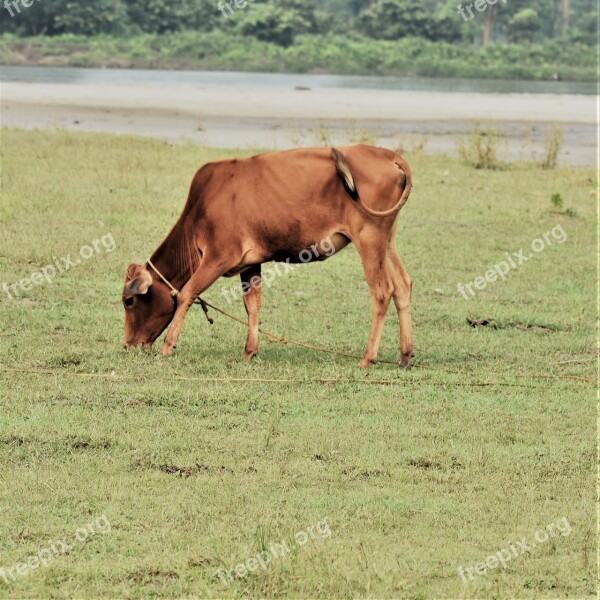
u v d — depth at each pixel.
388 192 20.38
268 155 20.66
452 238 32.34
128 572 12.85
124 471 15.63
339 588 12.62
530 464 16.72
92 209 32.50
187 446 16.67
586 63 150.88
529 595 12.78
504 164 46.91
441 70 142.00
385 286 20.80
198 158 42.41
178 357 20.92
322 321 24.22
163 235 30.22
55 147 43.22
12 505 14.41
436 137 57.19
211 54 137.88
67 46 134.12
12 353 20.58
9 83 80.69
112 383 19.31
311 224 20.34
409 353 21.36
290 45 145.25
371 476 15.97
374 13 155.25
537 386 20.59
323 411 18.58
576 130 64.56
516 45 153.38
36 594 12.34
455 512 14.88
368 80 126.31
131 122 58.00
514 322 25.05
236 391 19.22
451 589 12.75
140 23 144.50
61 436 16.70
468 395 19.88
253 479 15.60
